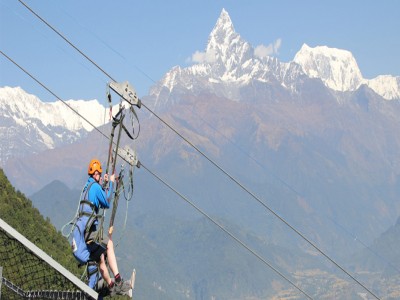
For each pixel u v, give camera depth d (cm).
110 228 2127
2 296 1912
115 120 2317
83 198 2002
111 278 2005
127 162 2277
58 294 1950
